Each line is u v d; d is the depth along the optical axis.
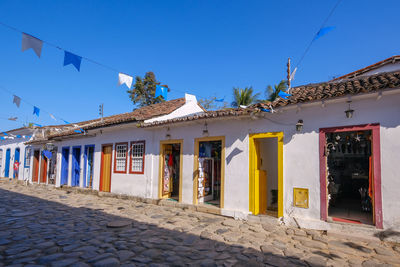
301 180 6.87
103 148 13.45
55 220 7.72
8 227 6.89
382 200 5.75
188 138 9.63
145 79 23.80
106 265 4.44
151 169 10.80
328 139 6.96
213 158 10.32
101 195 12.58
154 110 13.05
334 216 6.91
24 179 20.34
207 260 4.71
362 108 6.16
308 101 6.43
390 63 9.08
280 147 7.30
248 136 8.02
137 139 11.59
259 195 8.02
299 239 5.88
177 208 9.43
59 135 15.83
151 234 6.30
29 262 4.54
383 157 5.81
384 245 5.39
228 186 8.30
